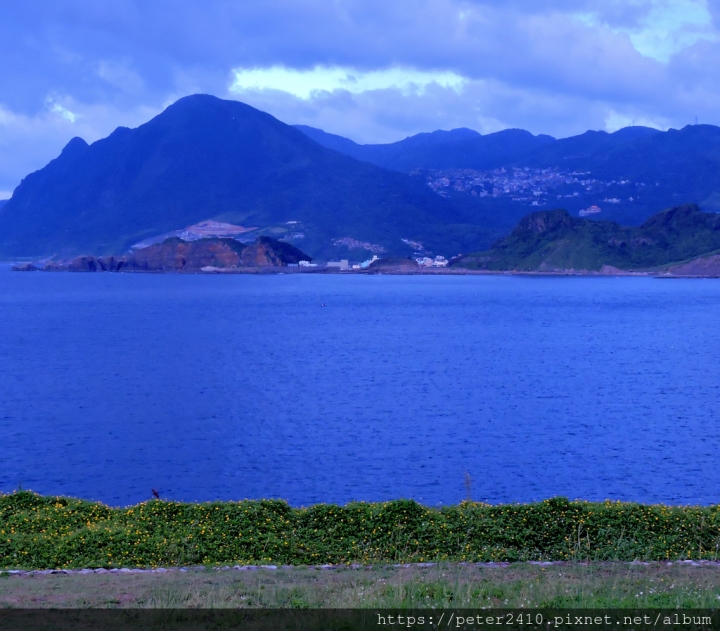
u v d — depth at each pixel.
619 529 19.78
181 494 35.31
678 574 16.45
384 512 20.44
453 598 14.02
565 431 47.66
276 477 37.88
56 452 43.31
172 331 121.38
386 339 108.50
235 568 17.58
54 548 18.83
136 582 15.81
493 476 37.66
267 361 83.69
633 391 63.00
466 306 185.62
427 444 44.38
